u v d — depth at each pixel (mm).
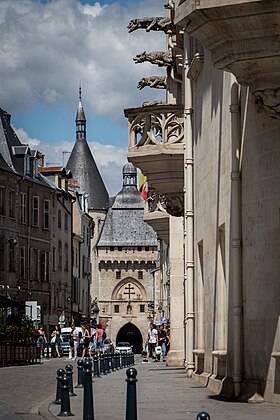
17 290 96062
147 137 31906
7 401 22125
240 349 19094
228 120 20359
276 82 16812
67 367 22062
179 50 33219
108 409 18141
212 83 23328
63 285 114312
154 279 141000
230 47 16141
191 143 28125
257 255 18359
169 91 35656
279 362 17406
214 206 22750
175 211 34188
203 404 18391
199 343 26453
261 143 18188
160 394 21672
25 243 99438
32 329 56125
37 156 104875
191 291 27875
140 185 64188
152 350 58312
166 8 33656
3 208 93438
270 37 15758
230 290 19859
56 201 110562
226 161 20625
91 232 146125
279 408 16984
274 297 17672
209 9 15508
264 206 18078
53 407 19266
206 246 24344
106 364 36031
